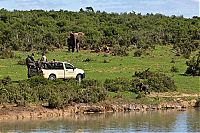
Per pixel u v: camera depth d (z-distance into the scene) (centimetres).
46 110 5712
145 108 6250
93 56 11375
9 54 11031
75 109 5894
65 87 6322
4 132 4747
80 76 7294
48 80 6550
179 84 7494
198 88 7288
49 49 13375
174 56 11875
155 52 12762
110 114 5888
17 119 5453
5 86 6009
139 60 10681
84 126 5106
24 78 7388
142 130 4903
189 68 8562
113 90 6662
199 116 5772
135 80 7012
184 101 6562
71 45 12925
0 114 5478
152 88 6894
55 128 4981
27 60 7175
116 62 10125
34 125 5125
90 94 6116
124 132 4800
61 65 7175
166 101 6488
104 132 4794
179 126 5125
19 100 5741
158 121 5428
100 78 7662
